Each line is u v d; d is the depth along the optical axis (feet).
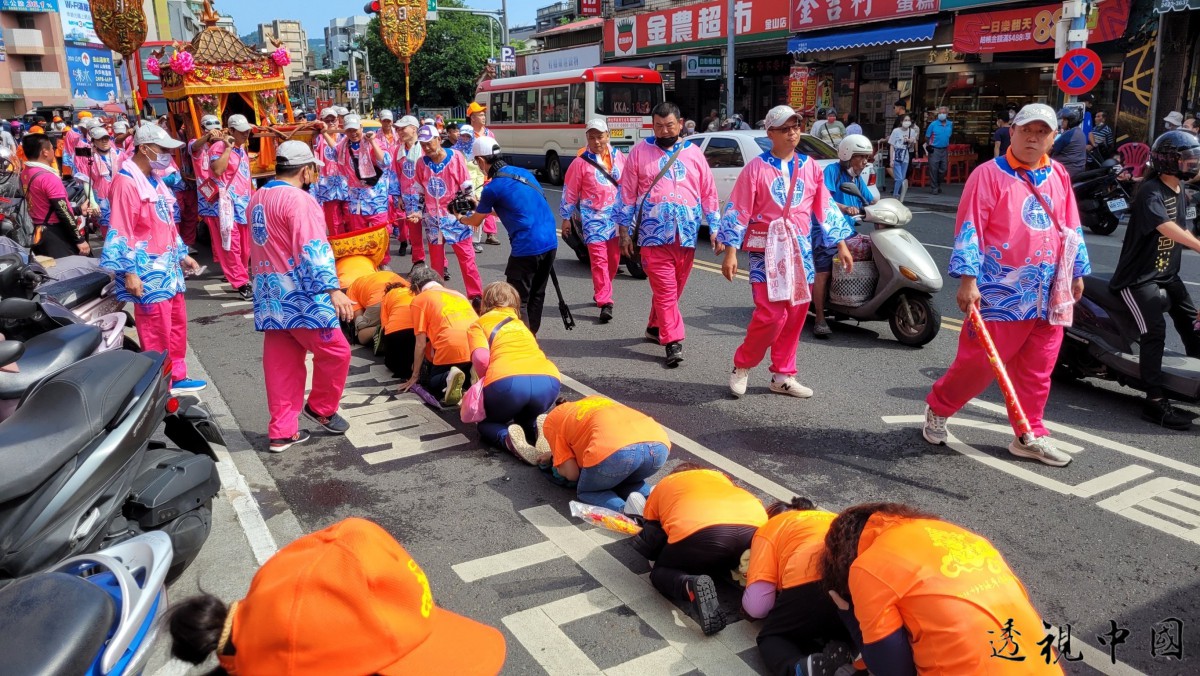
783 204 18.04
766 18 72.95
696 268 35.40
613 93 70.59
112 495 11.04
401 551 6.68
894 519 8.18
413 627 6.32
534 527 13.69
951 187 62.34
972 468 15.66
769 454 16.44
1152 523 13.53
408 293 20.86
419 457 16.52
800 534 9.88
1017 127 14.49
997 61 61.52
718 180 40.60
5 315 13.93
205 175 30.42
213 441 14.14
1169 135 16.39
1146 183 16.97
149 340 19.06
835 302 24.63
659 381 21.02
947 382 16.10
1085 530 13.33
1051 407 18.81
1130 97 51.65
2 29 145.07
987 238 15.11
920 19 60.34
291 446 17.02
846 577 8.23
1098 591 11.68
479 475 15.69
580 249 36.35
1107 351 18.60
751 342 19.13
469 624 6.82
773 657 9.78
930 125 59.11
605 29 95.55
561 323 26.86
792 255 18.26
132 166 18.12
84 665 7.16
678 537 11.08
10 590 7.66
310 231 15.57
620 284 32.68
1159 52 49.26
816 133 51.65
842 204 24.12
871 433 17.43
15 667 6.84
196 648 6.04
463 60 159.74
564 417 14.05
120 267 17.97
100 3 45.32
